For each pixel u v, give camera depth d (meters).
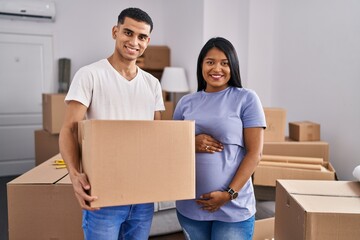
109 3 4.28
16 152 4.12
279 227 1.37
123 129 0.98
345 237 1.06
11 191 1.67
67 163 1.08
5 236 2.35
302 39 3.03
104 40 4.30
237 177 1.18
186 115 1.32
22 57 4.00
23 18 3.88
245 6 3.44
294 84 3.16
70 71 4.14
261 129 1.21
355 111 2.45
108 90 1.21
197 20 3.59
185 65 3.94
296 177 2.12
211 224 1.27
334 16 2.64
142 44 1.21
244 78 3.51
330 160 2.73
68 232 1.71
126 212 1.20
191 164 1.08
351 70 2.47
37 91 4.12
